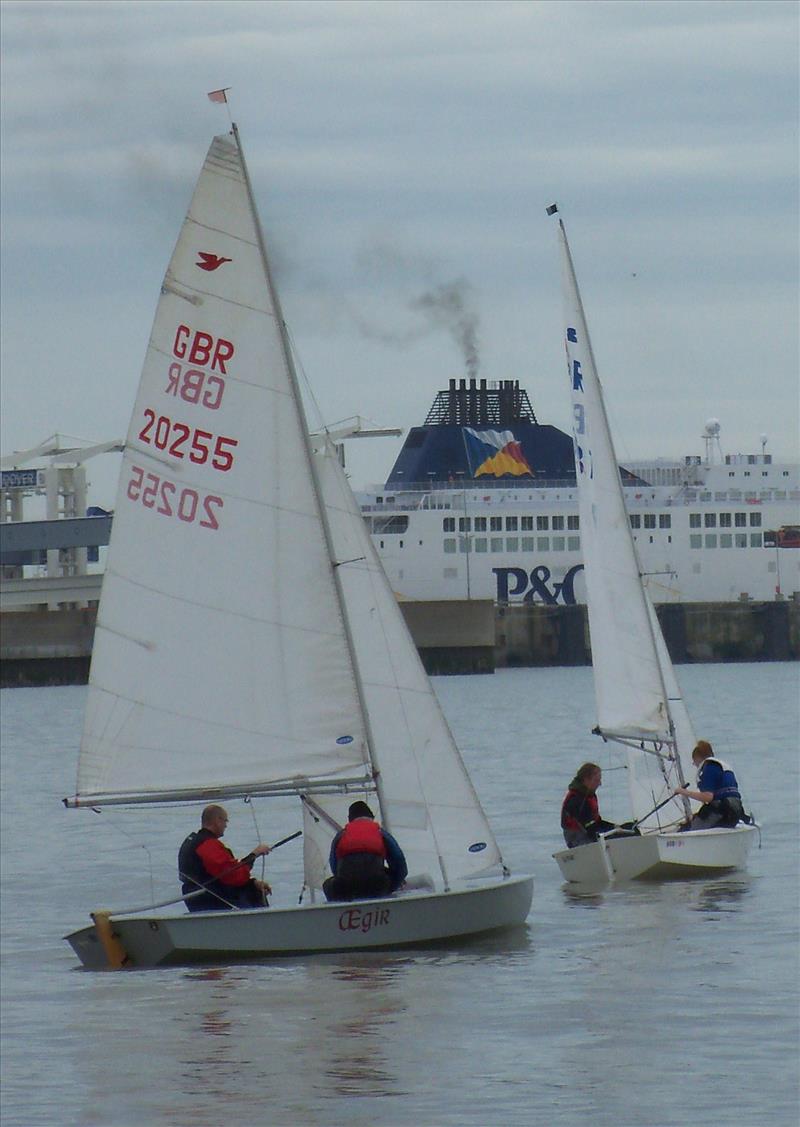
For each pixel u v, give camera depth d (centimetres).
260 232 10988
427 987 10038
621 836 14350
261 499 10975
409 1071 8338
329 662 10956
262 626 10950
